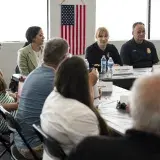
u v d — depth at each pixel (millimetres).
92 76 2732
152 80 1182
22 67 4316
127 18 6906
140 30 5023
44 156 2002
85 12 6484
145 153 1112
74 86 1848
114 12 6789
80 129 1783
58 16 6297
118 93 3275
